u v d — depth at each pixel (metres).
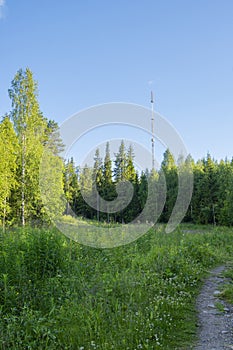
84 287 6.02
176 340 4.49
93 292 5.90
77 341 4.19
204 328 4.98
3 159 19.84
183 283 7.23
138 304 5.50
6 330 4.25
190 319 5.36
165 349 4.19
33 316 4.59
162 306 5.52
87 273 7.05
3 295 5.08
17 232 9.45
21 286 5.47
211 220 34.91
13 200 20.92
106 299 5.57
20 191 20.36
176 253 9.25
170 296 6.26
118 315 5.01
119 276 6.88
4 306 4.93
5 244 6.93
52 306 5.09
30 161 20.09
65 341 4.20
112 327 4.61
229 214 30.47
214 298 6.64
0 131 21.73
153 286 6.51
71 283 6.11
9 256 6.20
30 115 21.53
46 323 4.57
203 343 4.41
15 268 5.77
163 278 7.45
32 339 4.21
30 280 5.68
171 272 7.74
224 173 34.69
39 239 7.08
